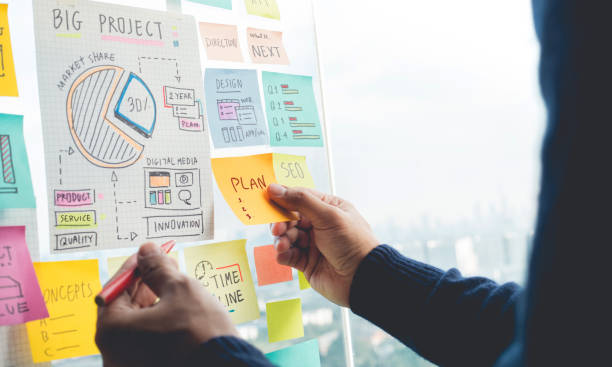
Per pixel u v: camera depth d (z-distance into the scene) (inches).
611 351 7.3
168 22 25.5
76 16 22.9
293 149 30.2
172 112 25.0
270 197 25.8
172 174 24.5
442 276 21.8
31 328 20.7
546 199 8.3
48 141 21.6
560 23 8.4
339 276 25.4
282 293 28.3
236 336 13.8
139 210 23.4
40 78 21.8
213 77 27.0
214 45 27.4
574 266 7.6
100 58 23.3
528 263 8.6
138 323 14.1
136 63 24.3
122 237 22.8
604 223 7.4
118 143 23.3
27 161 21.3
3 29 21.4
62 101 22.1
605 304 7.3
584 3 8.0
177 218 24.4
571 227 7.7
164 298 14.5
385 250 23.9
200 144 25.6
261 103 28.6
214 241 26.3
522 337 8.6
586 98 7.9
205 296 14.7
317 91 32.2
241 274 26.3
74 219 21.8
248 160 26.8
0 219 20.7
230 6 28.3
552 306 7.8
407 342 21.7
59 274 21.7
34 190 22.0
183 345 13.4
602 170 7.5
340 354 30.5
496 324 18.7
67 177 21.9
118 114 23.4
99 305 15.4
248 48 28.8
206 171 25.5
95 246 22.1
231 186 25.5
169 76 25.2
